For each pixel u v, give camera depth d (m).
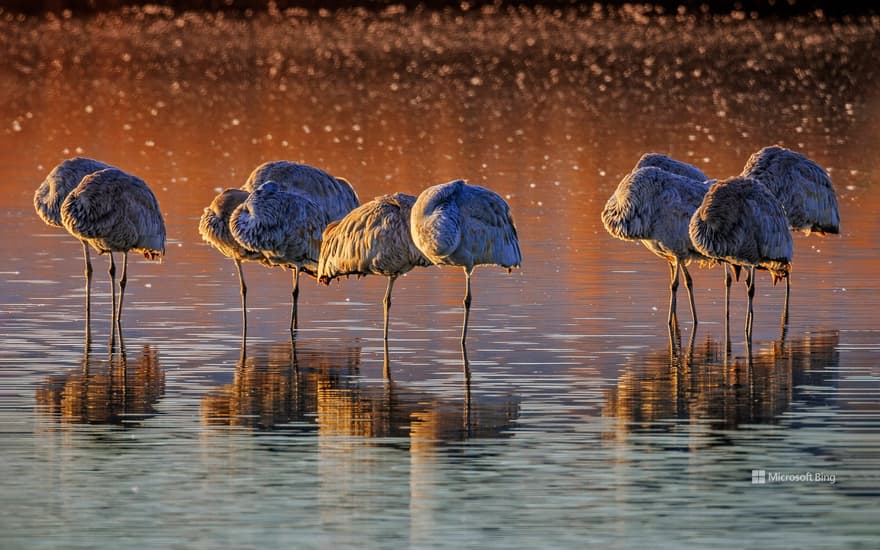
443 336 17.56
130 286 20.81
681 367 15.81
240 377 15.41
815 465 12.14
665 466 12.14
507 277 21.41
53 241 24.55
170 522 10.91
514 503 11.27
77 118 45.81
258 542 10.52
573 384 15.04
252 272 21.89
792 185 19.38
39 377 15.38
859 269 22.02
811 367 15.78
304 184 19.38
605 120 45.69
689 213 17.83
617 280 21.22
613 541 10.52
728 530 10.73
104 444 12.84
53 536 10.65
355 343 17.17
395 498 11.41
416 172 33.75
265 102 51.16
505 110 48.66
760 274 21.69
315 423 13.55
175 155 37.12
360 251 16.92
